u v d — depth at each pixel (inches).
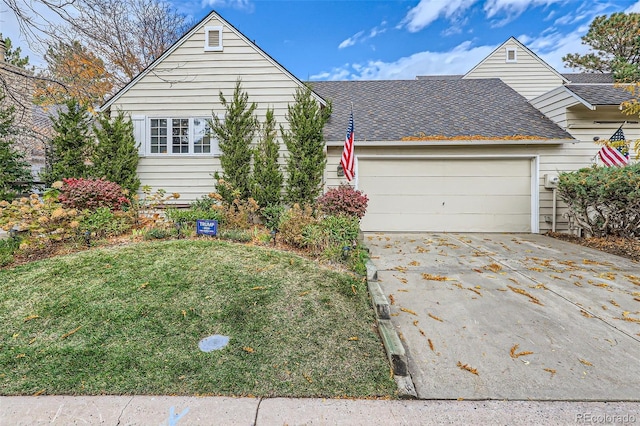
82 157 314.0
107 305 141.5
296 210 259.8
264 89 332.5
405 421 85.1
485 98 419.8
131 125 321.1
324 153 328.5
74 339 120.3
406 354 117.0
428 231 348.8
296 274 175.0
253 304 144.8
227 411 88.0
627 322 139.6
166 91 331.9
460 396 95.1
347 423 84.4
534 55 596.7
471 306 155.9
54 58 276.1
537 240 304.8
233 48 331.3
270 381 100.6
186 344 118.4
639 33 670.5
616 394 95.9
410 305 157.2
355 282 170.6
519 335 129.7
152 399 92.5
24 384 98.1
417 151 343.3
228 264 183.5
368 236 324.2
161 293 151.6
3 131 326.0
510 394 96.0
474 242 295.6
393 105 412.2
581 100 319.9
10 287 157.5
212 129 326.3
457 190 346.9
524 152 339.9
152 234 233.1
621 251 256.7
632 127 336.5
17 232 225.8
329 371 105.7
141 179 332.8
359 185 347.9
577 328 135.0
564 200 318.0
